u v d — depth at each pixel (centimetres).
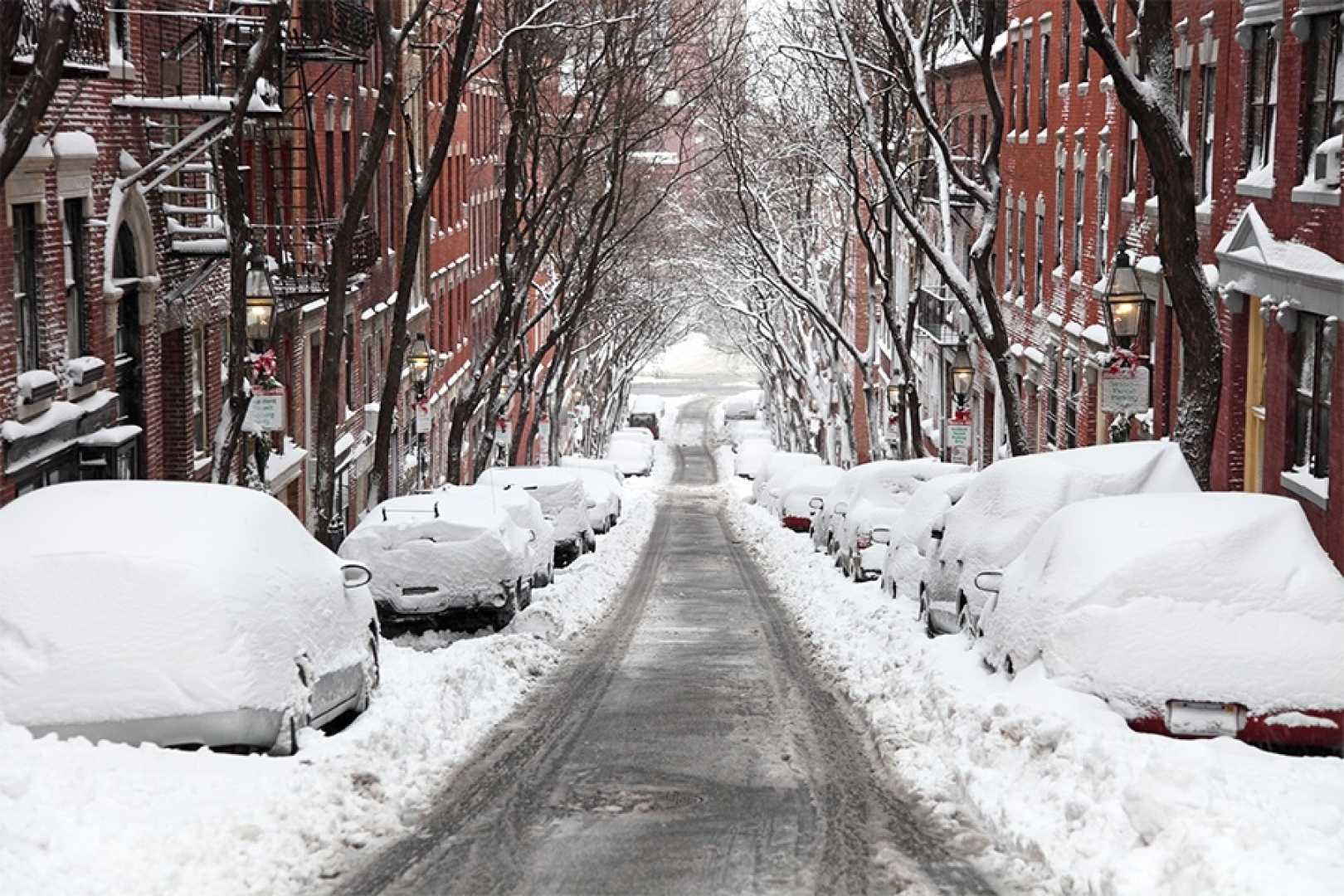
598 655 3825
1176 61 5362
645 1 7400
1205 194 5075
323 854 1728
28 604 1972
